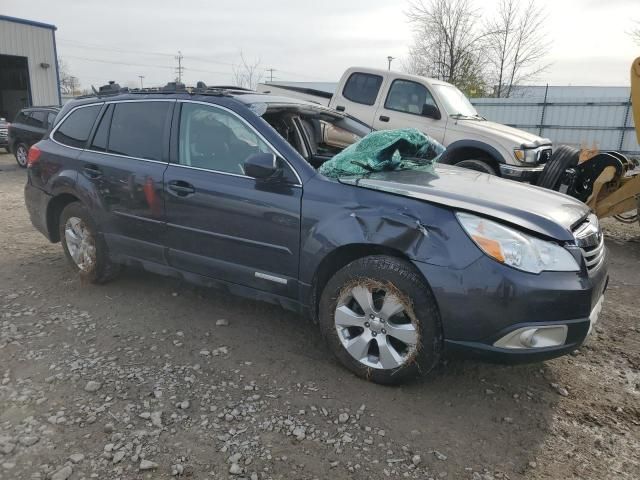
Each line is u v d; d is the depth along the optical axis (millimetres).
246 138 3566
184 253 3859
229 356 3488
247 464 2475
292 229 3283
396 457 2557
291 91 9734
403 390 3129
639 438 2773
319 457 2541
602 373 3443
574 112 19453
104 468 2426
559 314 2699
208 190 3611
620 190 7059
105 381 3141
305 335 3824
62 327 3875
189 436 2658
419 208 2930
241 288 3662
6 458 2475
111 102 4395
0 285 4707
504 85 27391
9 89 25797
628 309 4609
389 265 2955
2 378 3166
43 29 23234
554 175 7387
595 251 3033
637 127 7211
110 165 4199
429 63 27609
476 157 7957
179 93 4012
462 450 2631
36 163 4820
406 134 3615
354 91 8922
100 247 4445
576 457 2611
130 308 4238
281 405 2941
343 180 3225
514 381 3297
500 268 2695
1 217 7551
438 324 2898
